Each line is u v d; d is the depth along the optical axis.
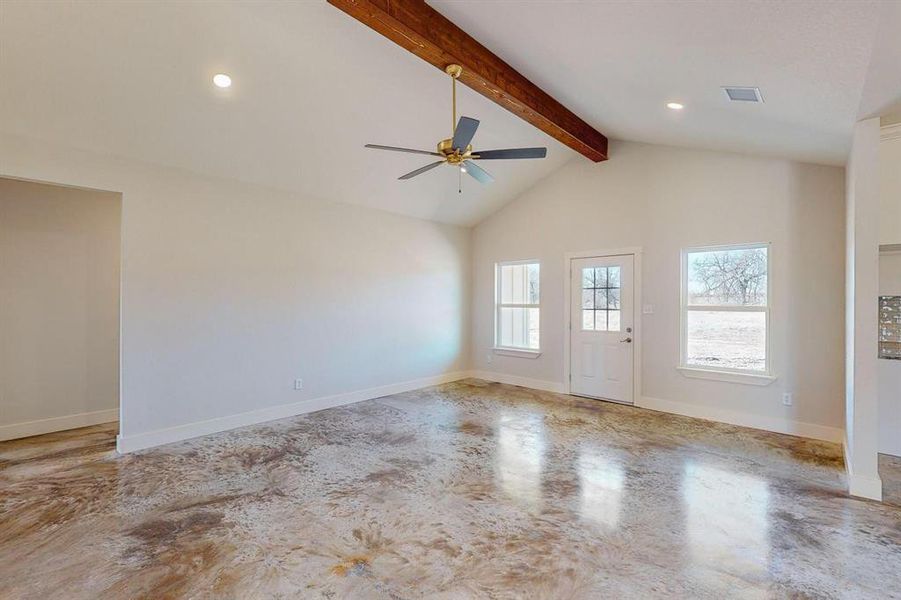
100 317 4.68
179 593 1.94
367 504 2.76
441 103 4.02
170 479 3.14
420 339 6.28
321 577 2.05
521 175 5.83
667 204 4.91
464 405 5.26
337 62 3.27
